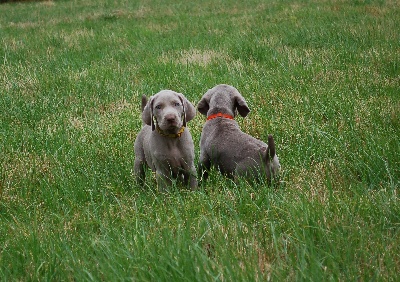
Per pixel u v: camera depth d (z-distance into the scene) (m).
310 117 8.47
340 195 5.65
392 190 5.44
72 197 6.41
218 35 16.56
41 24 22.69
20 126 9.27
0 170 7.29
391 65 11.05
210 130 6.96
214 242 4.73
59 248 4.86
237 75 11.58
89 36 18.00
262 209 5.54
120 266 4.38
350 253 4.38
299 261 4.31
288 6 22.19
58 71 13.20
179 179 6.87
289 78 10.95
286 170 6.61
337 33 14.60
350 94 9.49
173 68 12.60
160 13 24.03
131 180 7.15
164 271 4.16
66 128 9.05
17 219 5.75
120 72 12.72
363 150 6.68
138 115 9.50
